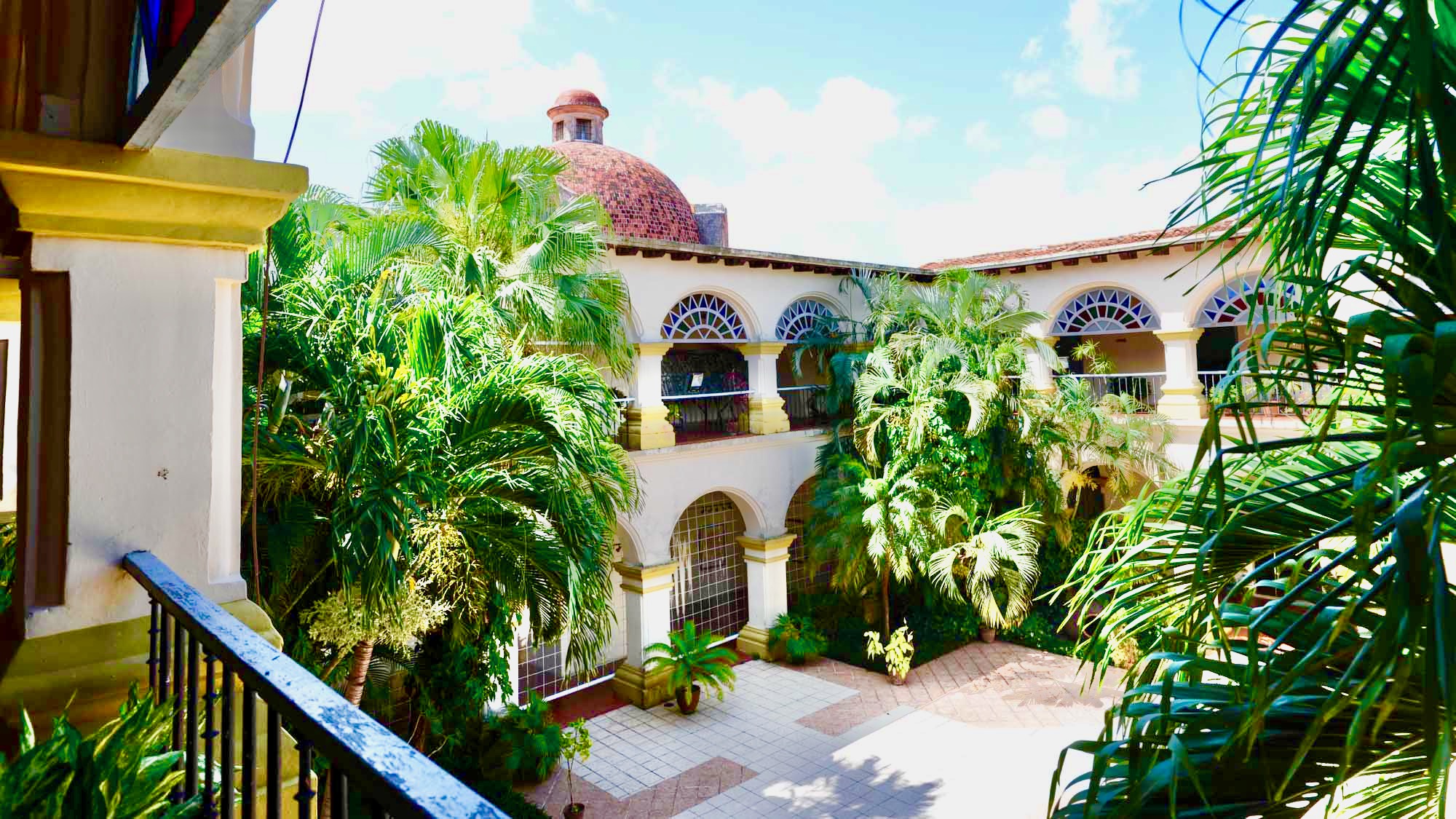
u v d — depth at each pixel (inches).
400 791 35.6
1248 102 92.3
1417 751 105.1
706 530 740.0
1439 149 66.4
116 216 122.4
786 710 575.8
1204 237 639.8
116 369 125.0
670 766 493.4
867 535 641.6
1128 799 97.0
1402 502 84.0
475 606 330.0
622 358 448.1
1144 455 649.6
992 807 437.1
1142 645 129.3
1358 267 80.2
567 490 300.2
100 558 123.1
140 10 93.5
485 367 293.9
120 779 85.0
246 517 285.4
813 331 719.7
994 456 654.5
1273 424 607.2
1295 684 106.2
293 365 281.3
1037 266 751.7
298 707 48.7
